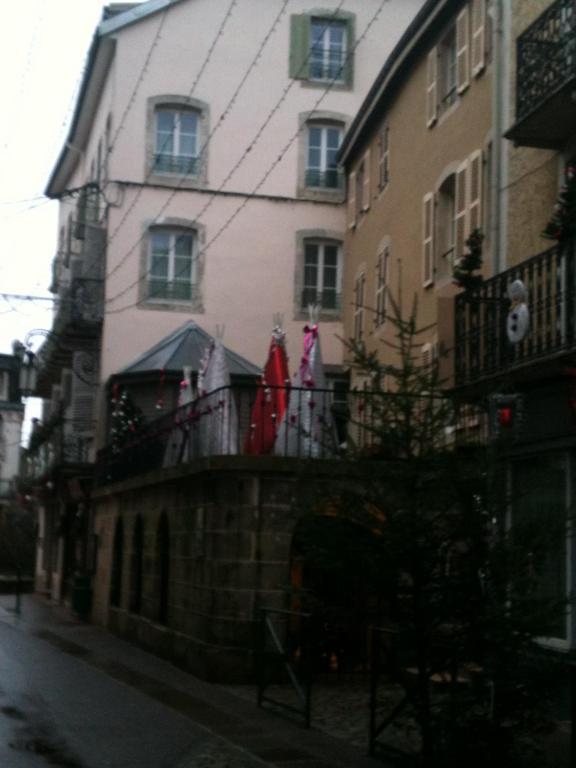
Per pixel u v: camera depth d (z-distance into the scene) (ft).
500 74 56.08
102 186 106.93
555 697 32.17
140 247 104.42
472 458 32.81
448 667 32.94
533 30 49.65
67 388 118.93
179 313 104.37
